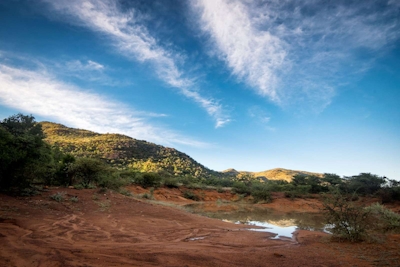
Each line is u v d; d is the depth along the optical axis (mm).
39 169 13789
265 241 9633
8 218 8695
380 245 8555
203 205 33500
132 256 5770
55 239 7070
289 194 45312
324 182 60719
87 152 82625
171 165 98750
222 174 145250
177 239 9039
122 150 97688
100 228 9516
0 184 12844
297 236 11297
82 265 4805
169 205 24500
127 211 14484
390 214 12453
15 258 4926
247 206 35812
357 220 9789
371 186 39719
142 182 41938
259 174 178000
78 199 14703
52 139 94125
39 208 11242
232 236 10453
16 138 13180
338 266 6027
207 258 6109
